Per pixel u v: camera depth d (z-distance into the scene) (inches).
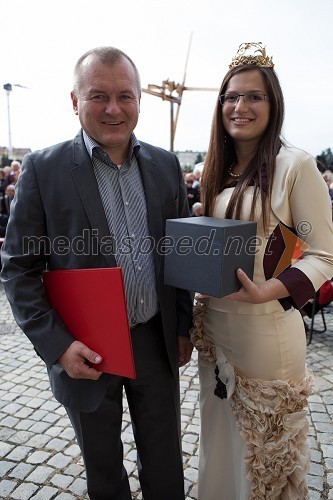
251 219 58.3
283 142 61.1
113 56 56.9
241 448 64.9
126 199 62.7
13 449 100.1
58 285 57.6
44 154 61.5
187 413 114.8
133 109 58.9
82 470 92.4
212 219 57.1
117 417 67.7
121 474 71.8
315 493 85.2
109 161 61.2
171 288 67.1
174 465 72.6
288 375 62.1
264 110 58.7
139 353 66.3
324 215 56.5
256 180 58.6
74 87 60.0
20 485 88.3
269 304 59.8
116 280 51.9
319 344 165.6
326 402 120.0
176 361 69.4
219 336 65.1
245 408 61.6
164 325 65.8
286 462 60.9
